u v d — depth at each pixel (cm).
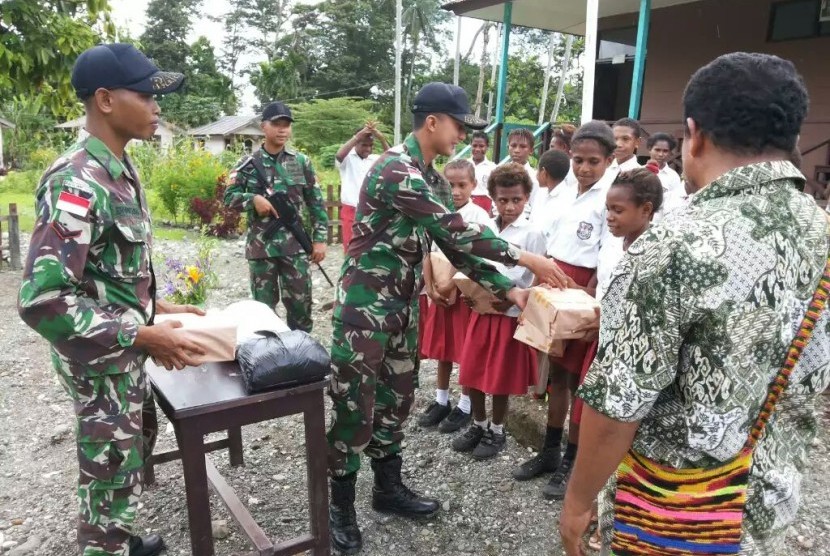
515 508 290
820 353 121
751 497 125
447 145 248
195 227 1137
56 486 308
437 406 374
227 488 264
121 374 197
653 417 127
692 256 112
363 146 692
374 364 249
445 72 4578
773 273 112
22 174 1923
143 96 199
